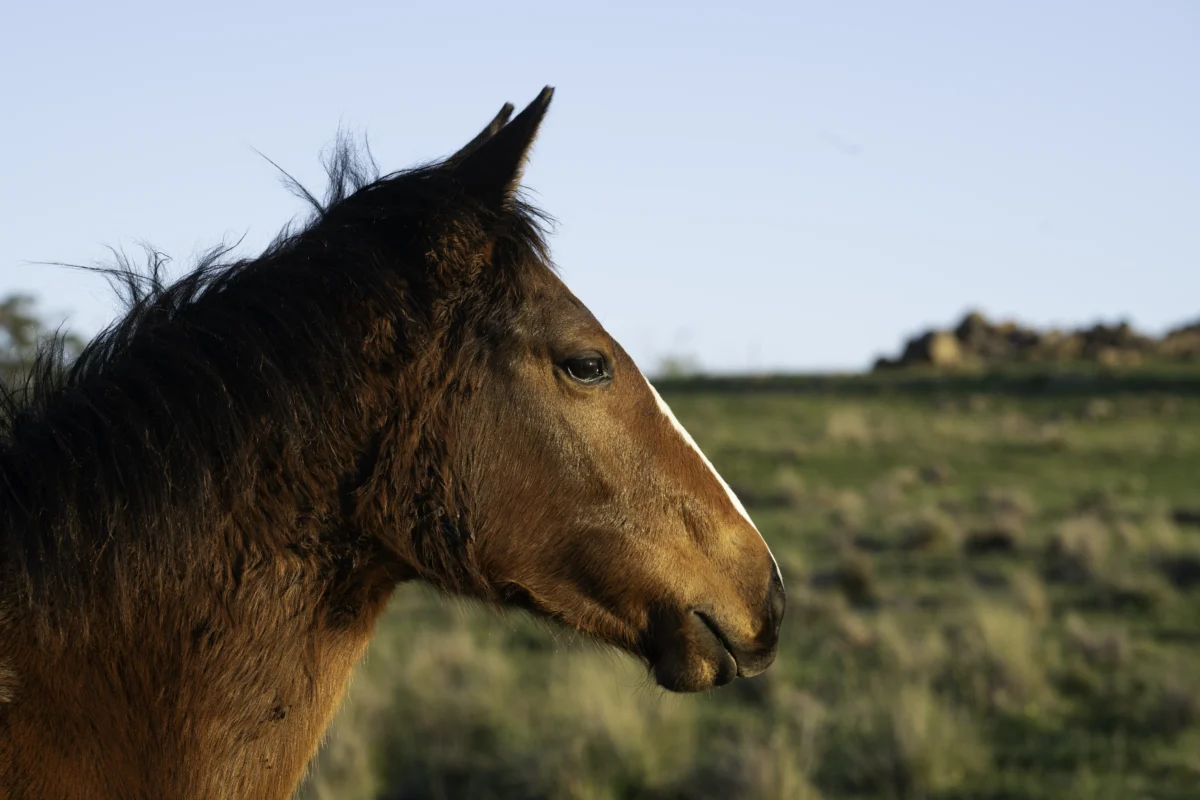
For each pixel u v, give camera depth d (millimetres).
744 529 2764
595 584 2574
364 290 2373
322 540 2369
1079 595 11906
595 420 2535
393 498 2391
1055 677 8586
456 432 2422
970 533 15188
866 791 6688
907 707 7207
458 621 10555
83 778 2148
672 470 2635
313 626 2379
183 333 2342
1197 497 20641
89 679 2174
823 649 9664
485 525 2467
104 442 2230
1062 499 20812
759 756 6465
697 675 2635
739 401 42188
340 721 7305
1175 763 6836
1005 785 6602
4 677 2113
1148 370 48438
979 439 30312
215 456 2279
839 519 18156
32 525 2154
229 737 2279
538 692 8367
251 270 2439
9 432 2348
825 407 39906
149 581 2211
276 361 2318
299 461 2324
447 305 2447
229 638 2279
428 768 7055
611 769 6824
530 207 2520
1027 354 57656
